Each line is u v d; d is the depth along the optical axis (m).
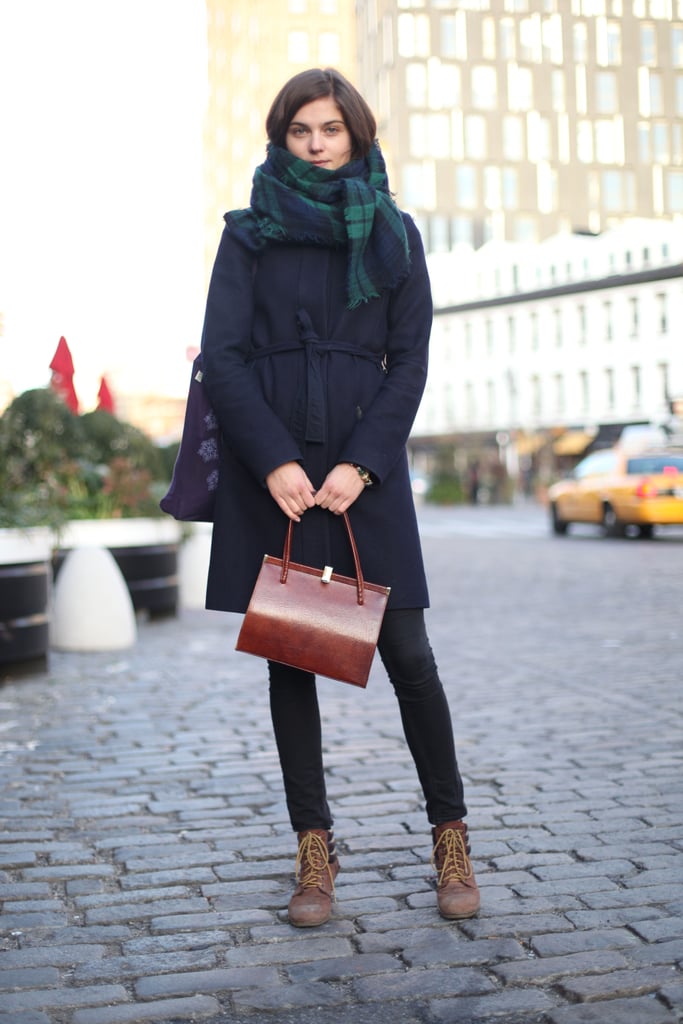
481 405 57.06
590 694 5.42
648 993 2.22
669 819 3.35
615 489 19.11
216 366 2.51
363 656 2.45
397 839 3.21
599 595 10.13
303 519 2.52
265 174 2.55
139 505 8.95
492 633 7.77
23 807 3.61
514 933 2.51
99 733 4.69
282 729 2.71
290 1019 2.14
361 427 2.50
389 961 2.38
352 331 2.58
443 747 2.66
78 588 7.20
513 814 3.43
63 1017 2.16
